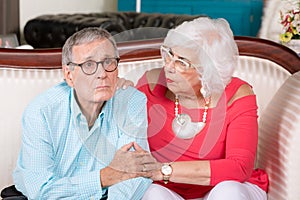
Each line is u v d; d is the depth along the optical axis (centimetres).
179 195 235
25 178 213
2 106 258
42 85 259
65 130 217
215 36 228
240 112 232
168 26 577
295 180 230
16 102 258
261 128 254
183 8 684
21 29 625
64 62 211
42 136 213
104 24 542
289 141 231
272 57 266
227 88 237
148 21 589
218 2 671
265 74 269
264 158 248
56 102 217
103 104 216
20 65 256
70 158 218
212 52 226
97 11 721
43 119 214
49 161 215
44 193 211
